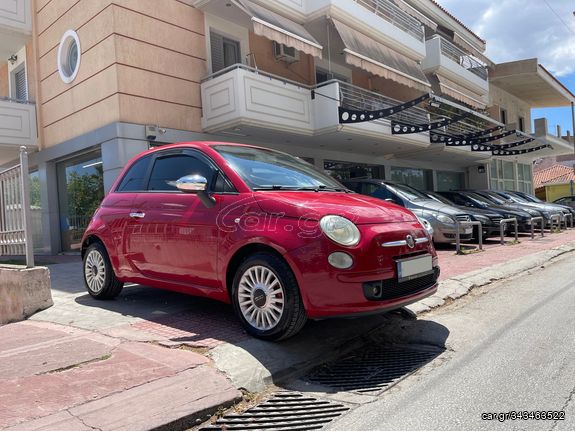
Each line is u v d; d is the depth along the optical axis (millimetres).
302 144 14539
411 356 4105
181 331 4457
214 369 3551
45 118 12922
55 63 12297
